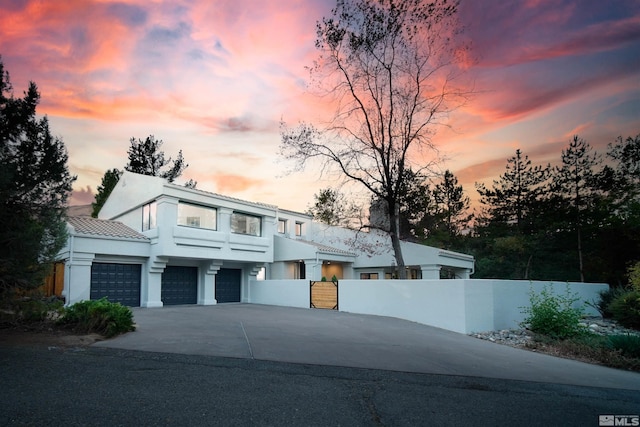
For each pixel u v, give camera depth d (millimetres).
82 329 10094
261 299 23812
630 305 15031
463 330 12852
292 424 4691
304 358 8320
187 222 20797
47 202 9984
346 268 29250
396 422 4910
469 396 6152
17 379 5992
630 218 26797
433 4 18672
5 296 9422
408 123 20656
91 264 18125
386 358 8641
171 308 19000
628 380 7566
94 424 4449
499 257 35125
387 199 20703
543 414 5430
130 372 6672
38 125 9992
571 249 33062
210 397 5535
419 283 14938
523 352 10047
